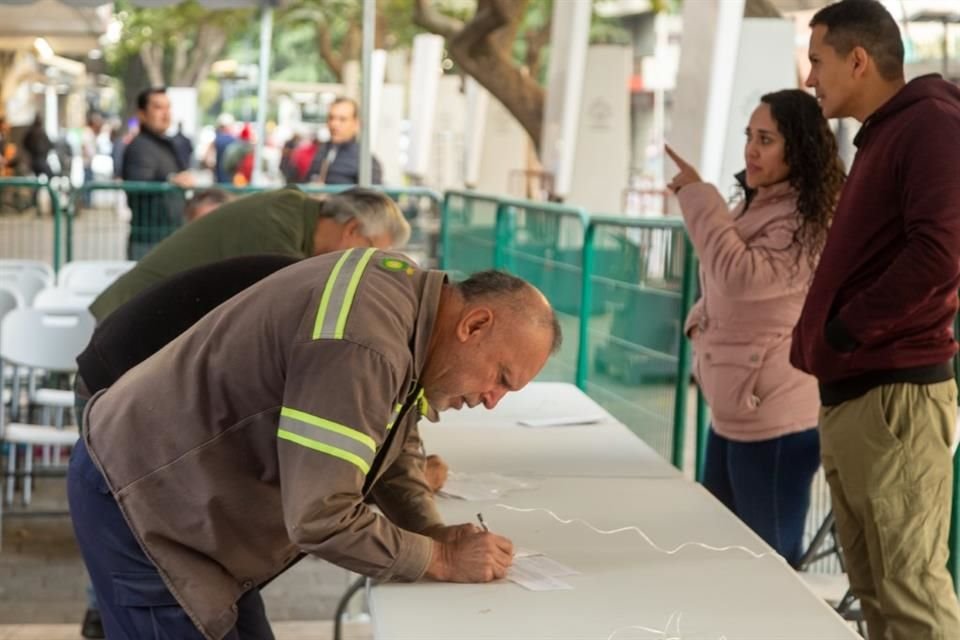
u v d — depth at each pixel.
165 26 27.03
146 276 3.73
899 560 3.27
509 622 2.24
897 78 3.39
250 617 2.85
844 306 3.25
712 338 3.98
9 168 20.69
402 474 2.66
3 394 5.80
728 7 5.69
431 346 2.32
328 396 2.19
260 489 2.40
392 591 2.38
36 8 10.10
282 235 3.68
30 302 7.13
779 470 3.91
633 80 24.84
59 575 5.45
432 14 12.35
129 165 9.34
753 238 3.88
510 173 15.77
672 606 2.34
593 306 5.94
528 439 3.66
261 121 15.46
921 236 3.08
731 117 6.01
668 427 5.16
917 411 3.25
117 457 2.42
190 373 2.38
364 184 5.74
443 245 9.17
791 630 2.23
